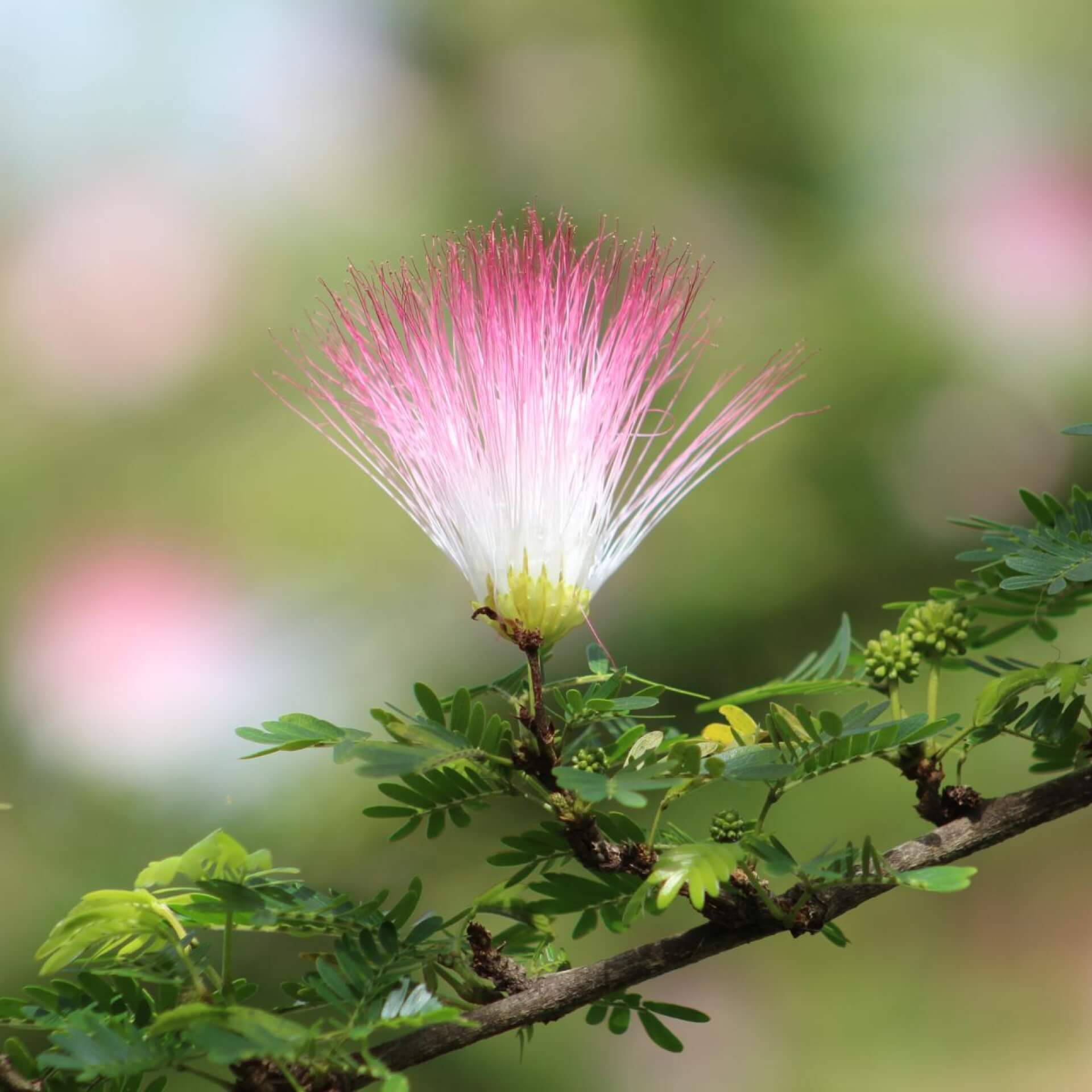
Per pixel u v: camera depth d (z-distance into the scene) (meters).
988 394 1.69
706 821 1.46
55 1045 0.71
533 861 0.73
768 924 0.73
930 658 0.75
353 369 0.74
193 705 1.61
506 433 0.73
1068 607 0.76
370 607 1.68
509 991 0.73
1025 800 0.74
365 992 0.72
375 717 0.72
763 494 1.67
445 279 0.74
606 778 0.72
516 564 0.73
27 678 1.64
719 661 1.64
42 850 1.57
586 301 0.74
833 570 1.66
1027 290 1.71
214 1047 0.71
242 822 1.57
